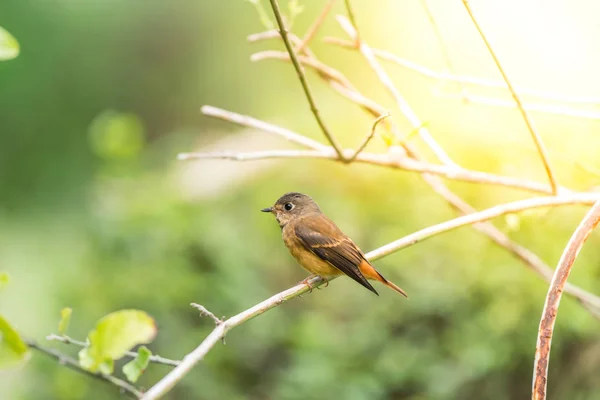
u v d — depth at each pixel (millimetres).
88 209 17203
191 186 14031
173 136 21016
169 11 22734
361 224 12117
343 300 11453
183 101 22625
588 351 9773
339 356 10555
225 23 22672
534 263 7652
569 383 9781
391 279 10938
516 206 6270
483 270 10273
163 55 22844
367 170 12602
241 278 11219
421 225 11375
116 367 10680
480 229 7848
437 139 12227
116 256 11453
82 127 21609
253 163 14547
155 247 11266
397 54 16031
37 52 21375
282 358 10992
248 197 13664
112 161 13148
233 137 16547
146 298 10883
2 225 19766
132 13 22266
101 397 10500
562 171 9531
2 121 20938
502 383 10047
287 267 12086
